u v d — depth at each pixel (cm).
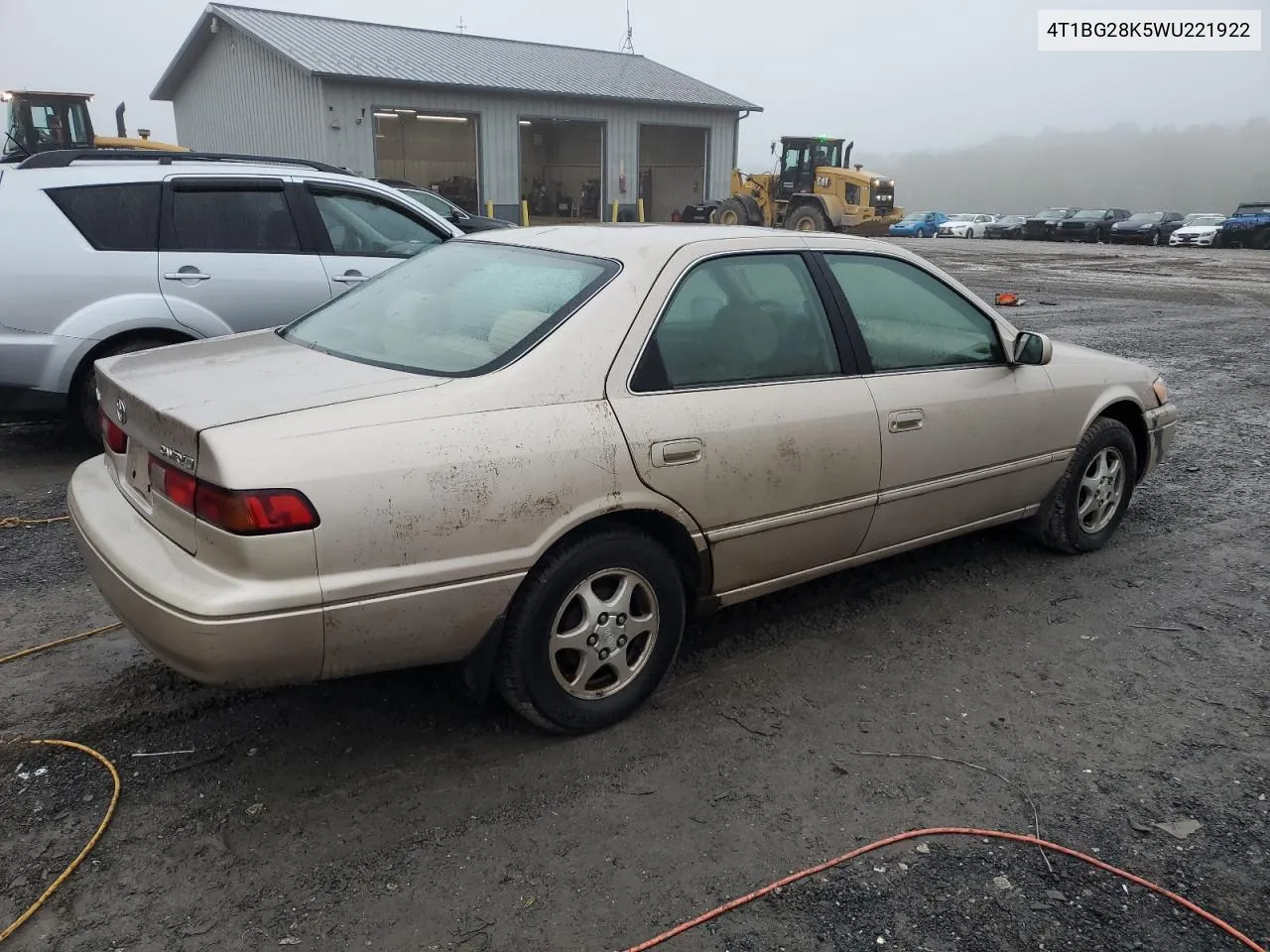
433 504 261
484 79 2472
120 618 273
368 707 328
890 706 338
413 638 269
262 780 288
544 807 279
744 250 344
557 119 2616
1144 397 488
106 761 294
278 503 242
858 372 364
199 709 324
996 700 345
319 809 276
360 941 229
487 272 345
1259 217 3559
